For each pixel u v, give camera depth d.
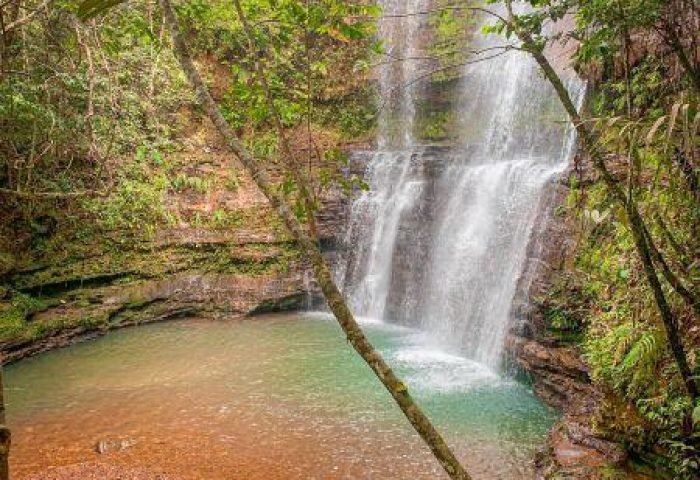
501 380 10.03
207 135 16.62
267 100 3.45
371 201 15.63
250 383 10.30
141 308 13.95
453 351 11.77
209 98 2.70
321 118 17.41
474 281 11.96
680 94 5.01
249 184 16.08
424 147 16.39
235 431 8.48
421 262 13.94
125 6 8.12
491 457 7.47
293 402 9.45
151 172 15.14
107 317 13.27
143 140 15.17
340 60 17.53
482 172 12.74
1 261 12.04
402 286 14.34
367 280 15.25
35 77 10.44
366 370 10.83
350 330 2.44
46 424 8.82
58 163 13.36
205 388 10.09
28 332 11.84
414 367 10.76
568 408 8.34
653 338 5.52
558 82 4.54
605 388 6.59
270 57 7.02
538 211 10.52
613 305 7.24
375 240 15.32
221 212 15.32
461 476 2.32
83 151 13.64
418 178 14.99
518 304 10.10
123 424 8.77
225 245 15.09
